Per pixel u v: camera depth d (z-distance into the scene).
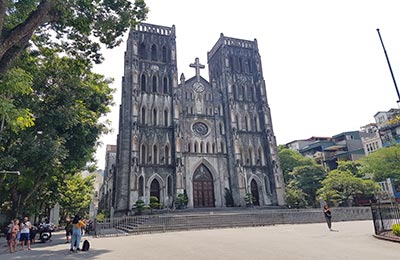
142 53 52.56
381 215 19.02
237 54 59.97
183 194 43.75
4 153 22.31
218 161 50.50
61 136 24.80
